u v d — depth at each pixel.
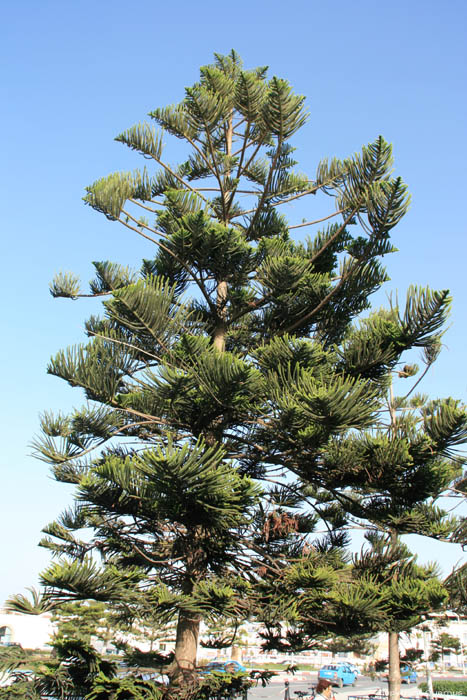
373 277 6.61
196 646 5.92
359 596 5.38
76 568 4.76
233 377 5.25
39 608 4.94
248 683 6.23
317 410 5.01
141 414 6.46
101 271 7.37
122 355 6.66
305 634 6.72
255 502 5.34
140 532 6.68
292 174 7.93
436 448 5.52
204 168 8.72
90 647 5.30
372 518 6.67
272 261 6.39
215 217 8.49
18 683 5.20
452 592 5.88
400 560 6.36
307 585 5.41
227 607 5.29
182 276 7.74
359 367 6.29
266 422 6.07
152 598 5.50
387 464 5.64
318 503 8.09
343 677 23.22
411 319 5.82
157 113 7.57
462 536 6.15
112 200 6.87
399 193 5.62
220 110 6.99
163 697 5.42
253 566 6.35
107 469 5.20
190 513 5.41
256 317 7.62
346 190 6.47
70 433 6.72
